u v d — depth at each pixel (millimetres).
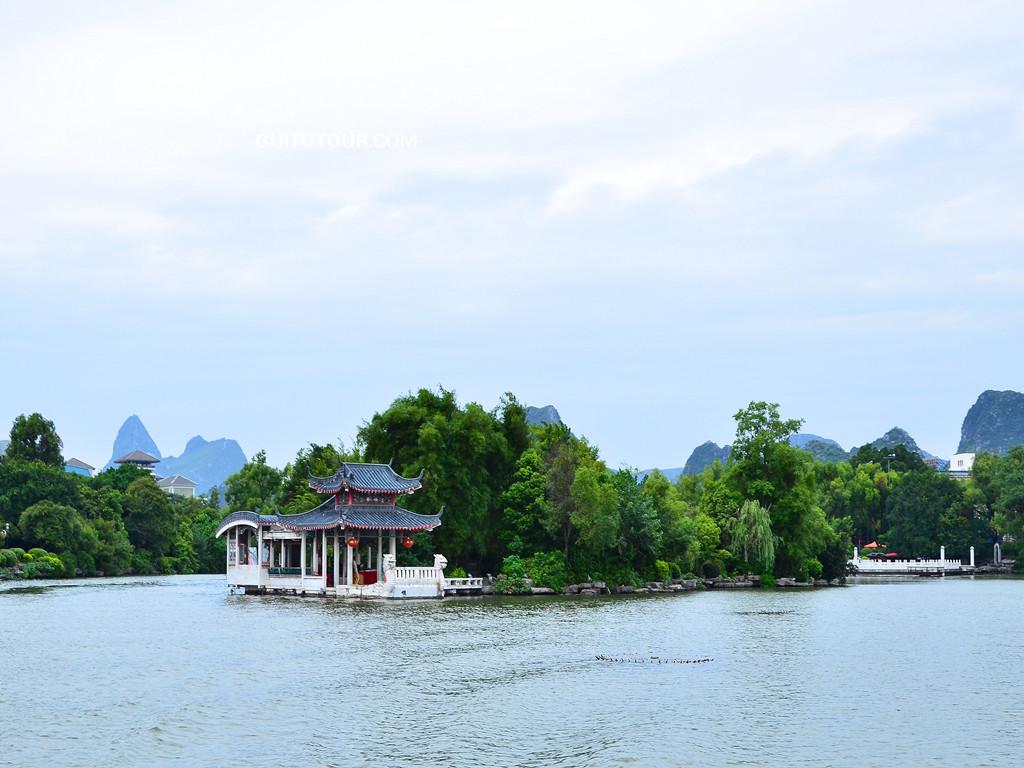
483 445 121812
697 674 54000
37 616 87750
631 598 112938
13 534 172500
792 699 47094
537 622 81062
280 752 36969
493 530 124375
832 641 70000
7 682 50969
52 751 37000
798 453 154625
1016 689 50156
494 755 36719
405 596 106312
